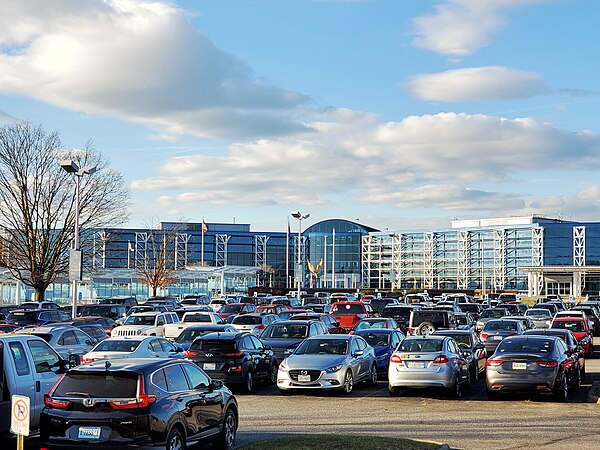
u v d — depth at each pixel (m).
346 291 99.00
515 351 18.91
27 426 9.28
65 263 49.59
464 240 115.06
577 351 20.89
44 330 21.00
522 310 50.69
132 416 10.30
